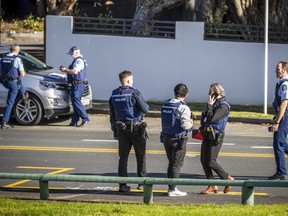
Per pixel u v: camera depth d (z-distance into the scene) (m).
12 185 32.12
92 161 37.19
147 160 37.50
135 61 57.75
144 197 27.52
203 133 30.31
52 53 58.53
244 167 36.12
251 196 27.02
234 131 47.81
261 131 47.94
